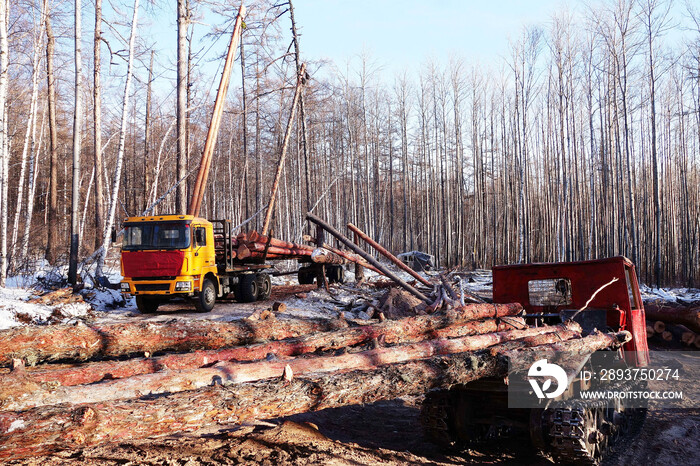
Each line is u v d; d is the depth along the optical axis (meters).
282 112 36.12
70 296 14.14
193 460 5.33
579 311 6.40
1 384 3.62
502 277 7.59
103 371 4.64
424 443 6.47
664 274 33.12
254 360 5.44
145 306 14.45
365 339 6.21
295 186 38.03
